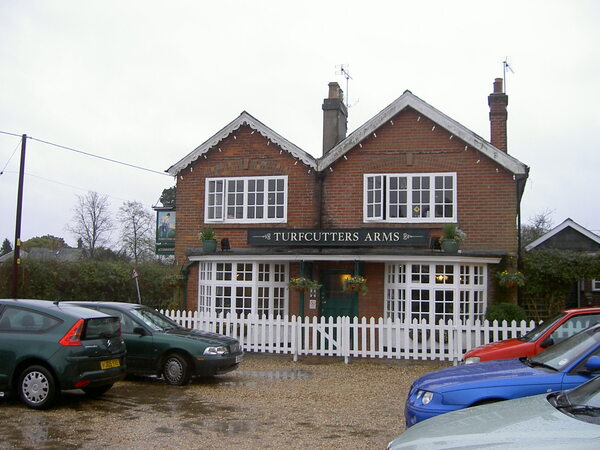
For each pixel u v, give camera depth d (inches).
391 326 586.6
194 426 328.5
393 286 674.8
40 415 348.8
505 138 744.3
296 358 597.9
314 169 740.0
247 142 768.3
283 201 750.5
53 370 358.6
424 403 268.8
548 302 720.3
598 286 829.2
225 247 714.2
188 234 777.6
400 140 720.3
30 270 855.1
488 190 690.8
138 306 502.6
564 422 175.3
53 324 369.7
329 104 812.6
